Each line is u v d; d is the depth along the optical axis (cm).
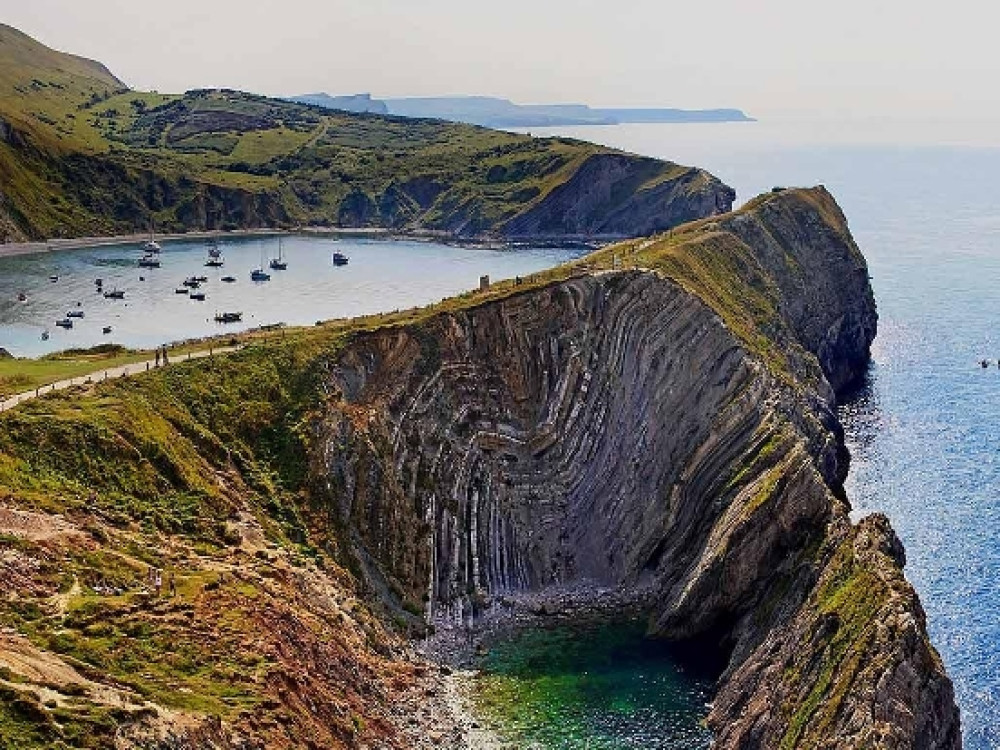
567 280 11412
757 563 8562
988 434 14100
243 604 6738
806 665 6994
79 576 6288
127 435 8231
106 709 4756
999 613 9306
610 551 10044
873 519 8006
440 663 8256
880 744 5872
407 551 9344
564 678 8056
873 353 18675
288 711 5869
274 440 9431
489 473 10338
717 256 14612
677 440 10262
